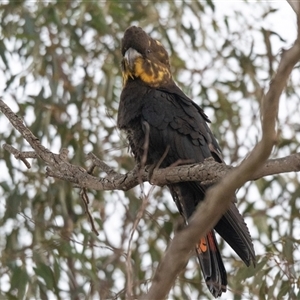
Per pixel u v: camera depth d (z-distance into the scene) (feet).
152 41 35.47
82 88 44.57
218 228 29.43
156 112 33.01
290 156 20.77
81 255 36.73
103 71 45.52
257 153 17.57
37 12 44.62
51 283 36.63
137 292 38.19
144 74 34.53
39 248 37.86
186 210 31.60
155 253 40.75
